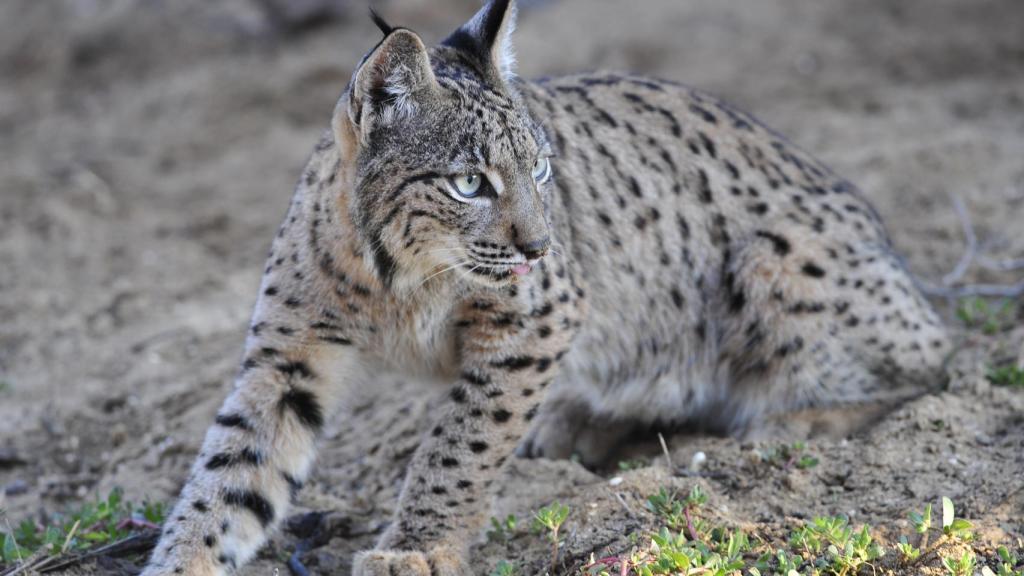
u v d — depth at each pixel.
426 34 22.14
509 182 8.05
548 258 8.71
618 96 10.33
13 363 12.96
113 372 12.52
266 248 15.92
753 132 10.68
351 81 7.97
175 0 23.12
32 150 19.62
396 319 8.65
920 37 21.47
